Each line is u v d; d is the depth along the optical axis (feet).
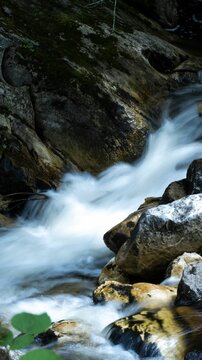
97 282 16.46
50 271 18.16
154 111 26.84
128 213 22.66
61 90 25.36
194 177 17.76
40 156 23.89
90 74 26.20
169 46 30.30
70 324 12.10
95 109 25.35
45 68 25.77
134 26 30.96
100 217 22.61
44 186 23.43
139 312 12.05
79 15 29.12
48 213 22.99
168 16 35.42
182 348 10.27
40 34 27.20
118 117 25.46
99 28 28.81
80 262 18.72
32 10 28.37
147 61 28.53
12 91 25.07
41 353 4.80
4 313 14.51
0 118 24.18
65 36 27.50
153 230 14.99
